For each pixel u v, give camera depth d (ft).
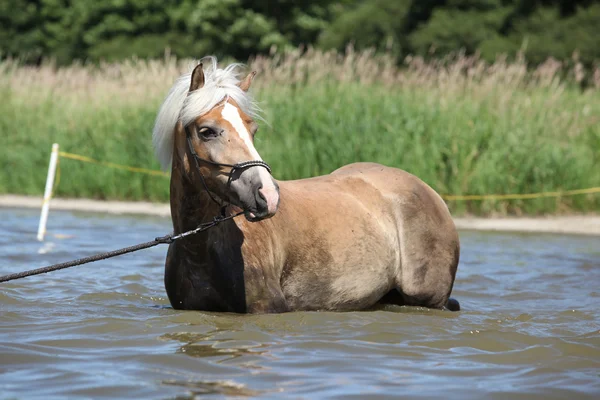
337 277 25.93
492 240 50.83
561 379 19.26
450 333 23.95
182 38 169.48
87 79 84.33
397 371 19.70
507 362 20.84
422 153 64.13
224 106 22.91
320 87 72.43
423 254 27.81
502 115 66.74
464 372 19.75
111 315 25.44
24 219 57.52
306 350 21.36
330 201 26.55
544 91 72.13
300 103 70.23
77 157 71.26
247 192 22.17
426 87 72.49
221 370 19.34
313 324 24.16
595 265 40.70
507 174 63.67
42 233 48.32
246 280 24.11
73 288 30.99
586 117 69.62
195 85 23.27
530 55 137.59
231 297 24.29
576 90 74.28
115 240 47.26
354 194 27.53
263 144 67.92
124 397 17.31
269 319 24.07
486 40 144.97
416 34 157.48
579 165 64.54
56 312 25.88
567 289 34.01
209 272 24.43
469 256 43.73
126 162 72.79
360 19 168.35
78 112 78.95
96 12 184.34
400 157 64.44
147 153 72.08
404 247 27.76
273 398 17.35
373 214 27.32
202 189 23.49
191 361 20.01
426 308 28.17
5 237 47.50
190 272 24.77
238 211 24.09
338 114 68.23
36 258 39.75
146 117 73.51
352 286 26.27
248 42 161.58
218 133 22.58
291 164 66.95
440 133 65.26
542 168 63.67
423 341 22.85
